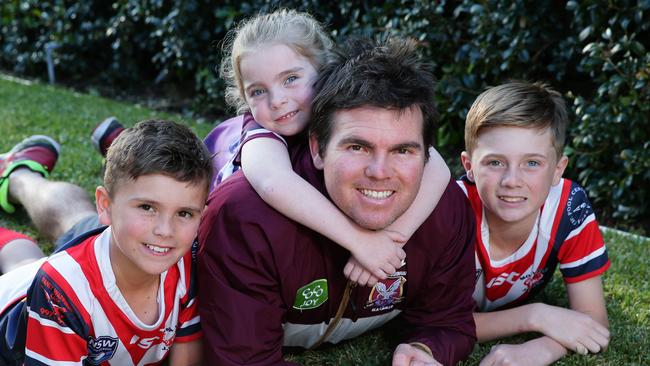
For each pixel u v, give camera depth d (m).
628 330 2.66
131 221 1.93
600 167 4.04
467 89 4.50
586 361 2.45
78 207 3.12
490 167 2.42
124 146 1.95
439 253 2.28
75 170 4.15
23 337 2.07
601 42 3.88
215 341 2.10
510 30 4.23
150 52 7.20
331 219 2.04
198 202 2.00
